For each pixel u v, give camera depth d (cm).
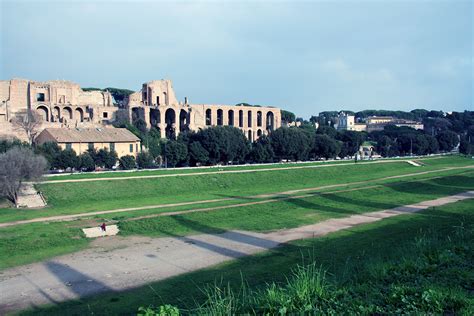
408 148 17450
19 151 6575
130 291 2881
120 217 5228
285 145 12644
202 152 11056
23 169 6341
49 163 8244
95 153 9731
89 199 6875
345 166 11650
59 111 14200
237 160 12231
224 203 6259
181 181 8319
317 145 14125
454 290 1498
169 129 16062
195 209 5697
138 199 6981
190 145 11056
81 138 10025
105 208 6044
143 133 13125
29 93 13700
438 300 1414
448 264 1942
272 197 6831
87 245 4231
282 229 4856
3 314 2534
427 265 1914
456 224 4309
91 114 14450
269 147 12362
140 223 4966
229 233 4694
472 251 2150
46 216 5456
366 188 7762
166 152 10581
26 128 11419
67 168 9475
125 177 7975
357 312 1391
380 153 17738
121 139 10725
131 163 10056
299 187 8456
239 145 11825
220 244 4203
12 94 13388
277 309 1489
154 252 3944
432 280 1695
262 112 18075
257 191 7875
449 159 15512
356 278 1894
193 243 4266
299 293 1583
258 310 1527
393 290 1565
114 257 3797
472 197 7181
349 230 4678
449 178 9569
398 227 4638
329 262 3147
